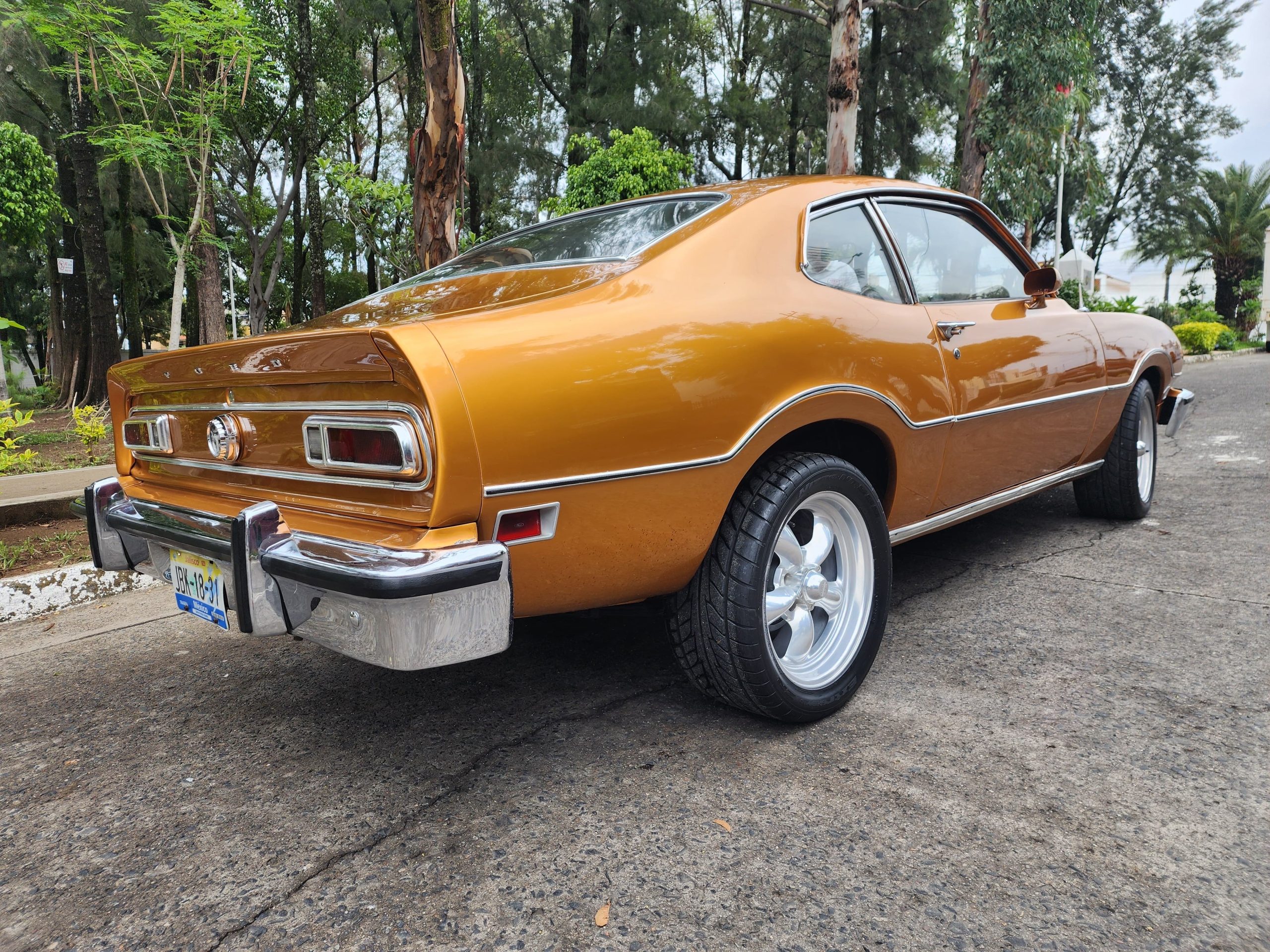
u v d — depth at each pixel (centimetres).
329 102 2277
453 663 157
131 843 181
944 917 145
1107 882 152
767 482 205
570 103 2112
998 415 286
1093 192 1483
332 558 161
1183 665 246
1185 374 1404
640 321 185
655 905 151
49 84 1830
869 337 232
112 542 245
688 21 2098
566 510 173
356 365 166
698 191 254
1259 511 422
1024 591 322
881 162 2375
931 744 206
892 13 2214
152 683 278
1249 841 162
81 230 1510
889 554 237
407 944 144
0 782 213
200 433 220
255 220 2672
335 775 207
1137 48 3073
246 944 146
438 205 544
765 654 203
